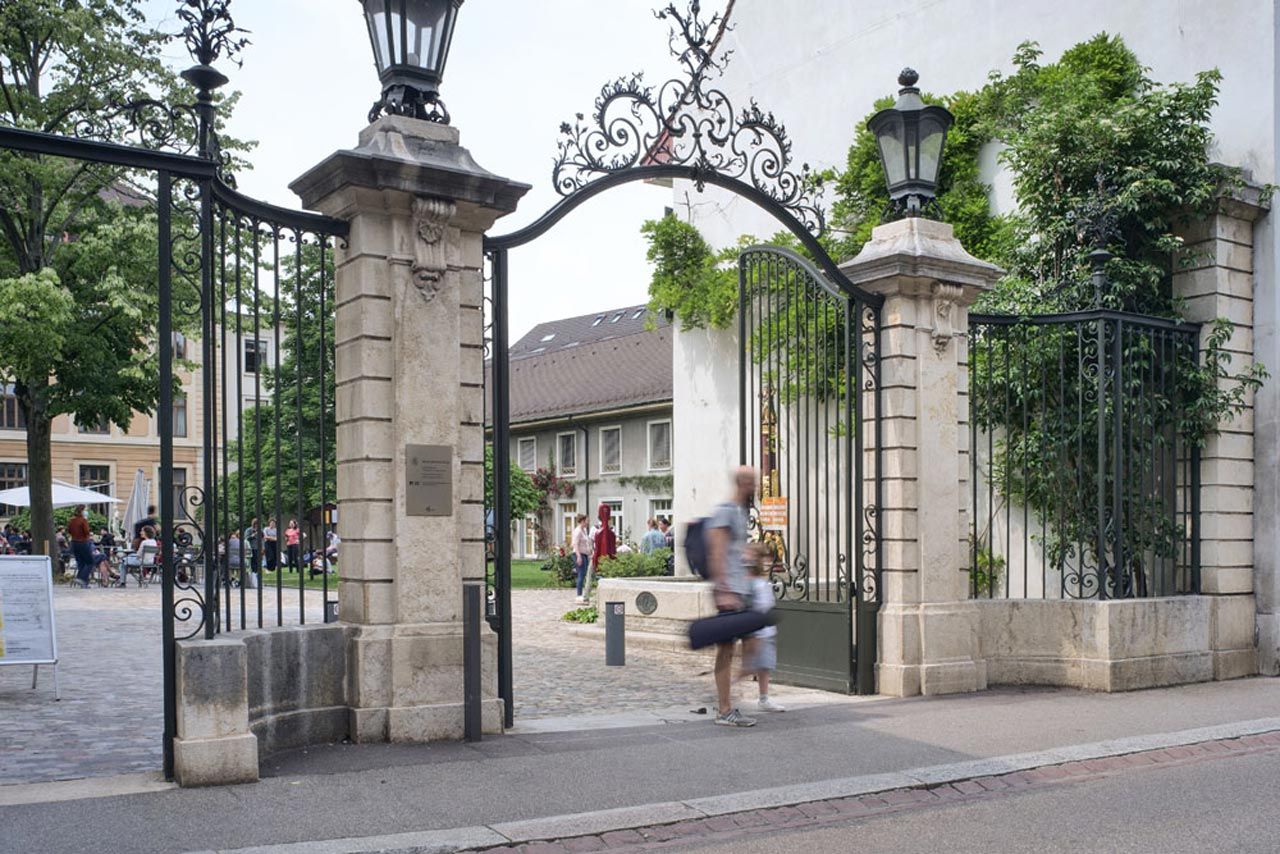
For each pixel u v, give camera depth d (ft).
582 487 141.49
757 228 59.11
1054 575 42.47
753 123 32.71
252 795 20.18
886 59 53.42
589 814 19.35
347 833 18.01
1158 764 24.93
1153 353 37.47
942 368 34.58
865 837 19.02
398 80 26.03
